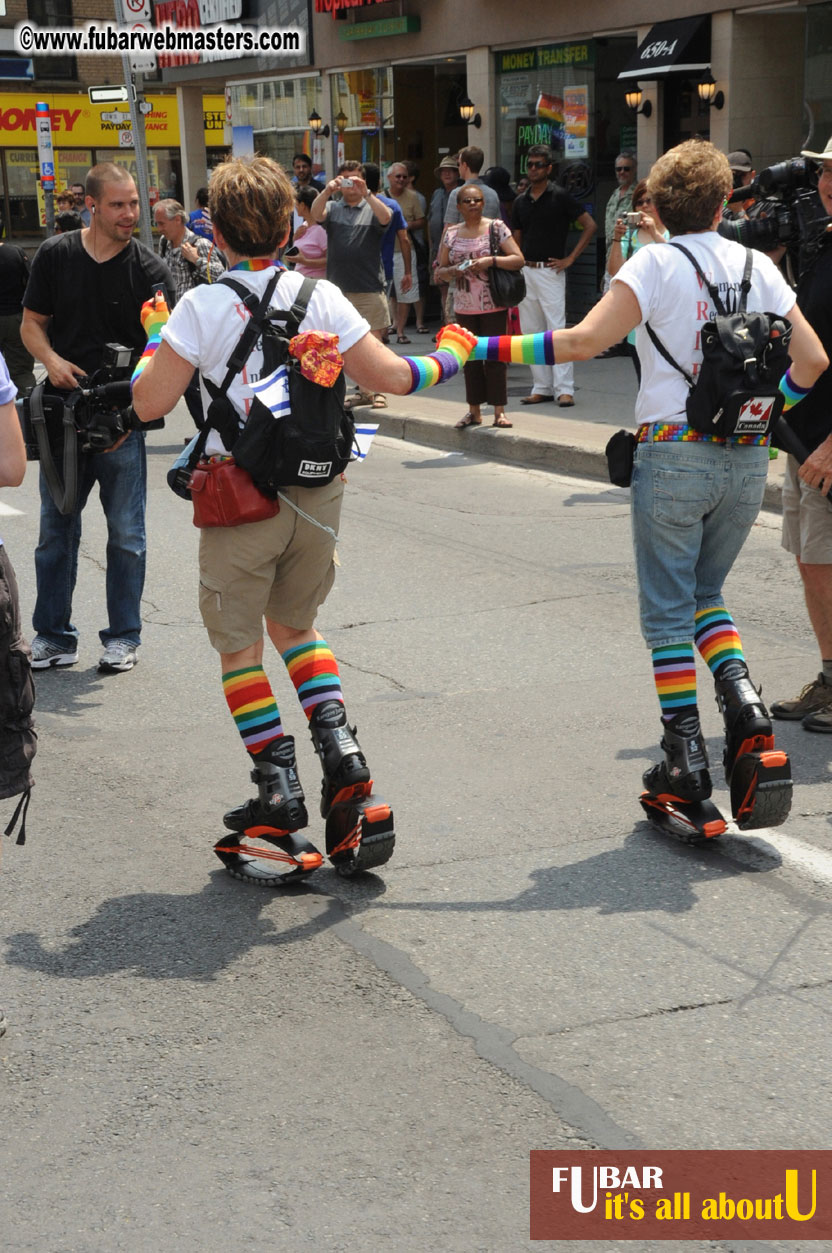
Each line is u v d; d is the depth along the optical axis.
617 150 16.88
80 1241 2.50
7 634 3.04
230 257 3.59
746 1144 2.73
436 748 4.92
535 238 12.19
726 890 3.81
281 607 3.82
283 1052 3.08
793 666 5.79
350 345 3.59
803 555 4.91
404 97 20.14
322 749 3.79
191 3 23.78
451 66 20.02
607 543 8.11
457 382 14.09
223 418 3.54
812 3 13.83
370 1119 2.83
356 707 5.36
